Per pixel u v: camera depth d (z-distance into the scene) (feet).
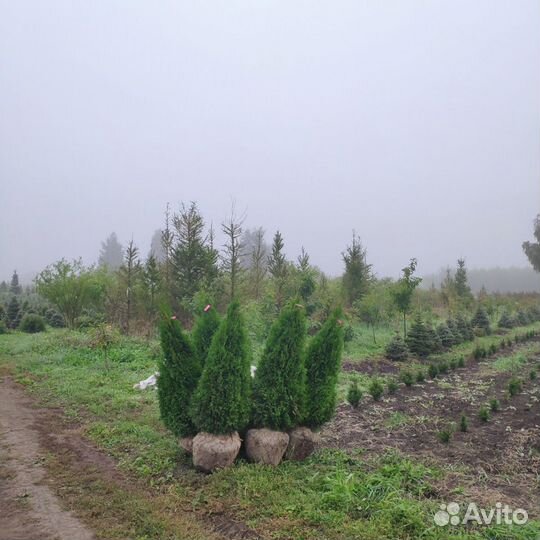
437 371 37.45
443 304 91.35
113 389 32.17
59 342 49.42
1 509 15.56
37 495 16.55
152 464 19.13
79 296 59.98
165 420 19.57
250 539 13.46
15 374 37.76
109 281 63.26
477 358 46.62
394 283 58.39
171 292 57.52
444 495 16.19
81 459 20.08
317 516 14.35
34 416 26.63
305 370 19.48
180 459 19.47
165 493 16.61
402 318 65.21
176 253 58.49
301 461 19.19
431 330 51.01
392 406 28.50
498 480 17.66
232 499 15.65
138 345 47.24
